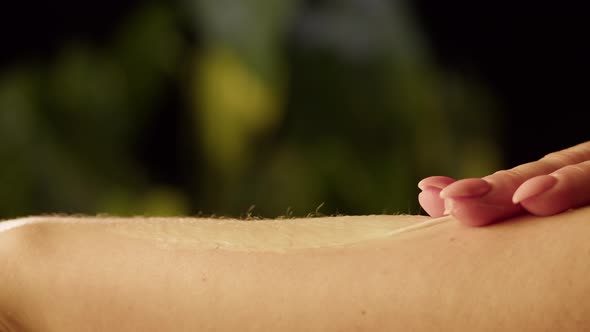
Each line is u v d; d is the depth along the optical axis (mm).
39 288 744
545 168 731
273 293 717
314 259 721
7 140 4023
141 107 4207
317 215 779
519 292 699
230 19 4172
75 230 755
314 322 711
